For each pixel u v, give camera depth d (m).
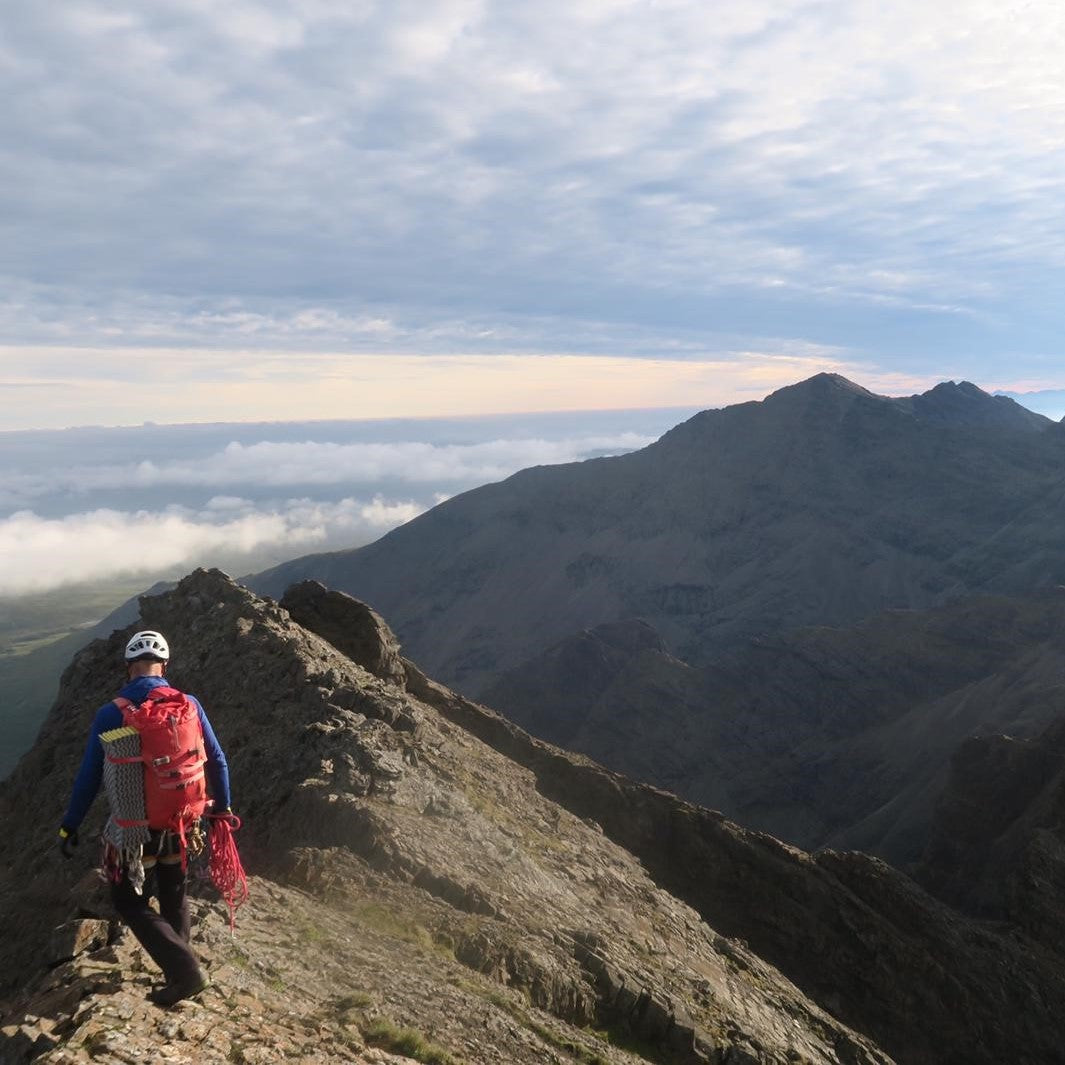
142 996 8.03
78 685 41.03
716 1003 21.20
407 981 13.23
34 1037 7.21
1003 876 112.62
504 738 50.38
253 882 14.81
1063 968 56.59
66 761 36.03
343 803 20.00
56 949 9.27
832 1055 24.67
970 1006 46.50
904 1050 43.78
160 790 7.34
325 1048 8.98
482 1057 11.70
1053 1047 46.91
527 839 26.42
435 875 18.56
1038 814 115.19
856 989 45.00
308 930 13.47
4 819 35.69
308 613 49.47
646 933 23.95
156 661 7.82
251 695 32.09
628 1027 17.48
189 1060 7.33
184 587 42.56
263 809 23.33
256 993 10.02
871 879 51.72
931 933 49.94
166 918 7.85
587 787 48.59
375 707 30.48
